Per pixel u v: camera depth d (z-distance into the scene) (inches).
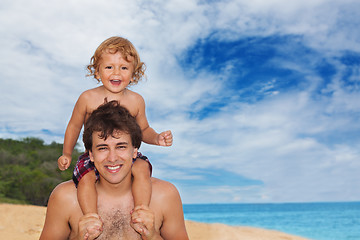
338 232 1405.0
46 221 92.6
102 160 85.3
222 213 3289.9
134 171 94.8
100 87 121.3
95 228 83.2
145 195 90.7
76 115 119.7
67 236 92.7
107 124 84.8
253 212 3294.8
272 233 530.0
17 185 1421.0
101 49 117.8
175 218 96.7
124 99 121.1
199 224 537.6
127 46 119.0
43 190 1425.9
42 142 1883.6
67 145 119.3
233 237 445.7
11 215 416.5
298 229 1545.3
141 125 126.8
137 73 127.4
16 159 1624.0
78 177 91.3
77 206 90.1
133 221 85.7
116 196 91.7
